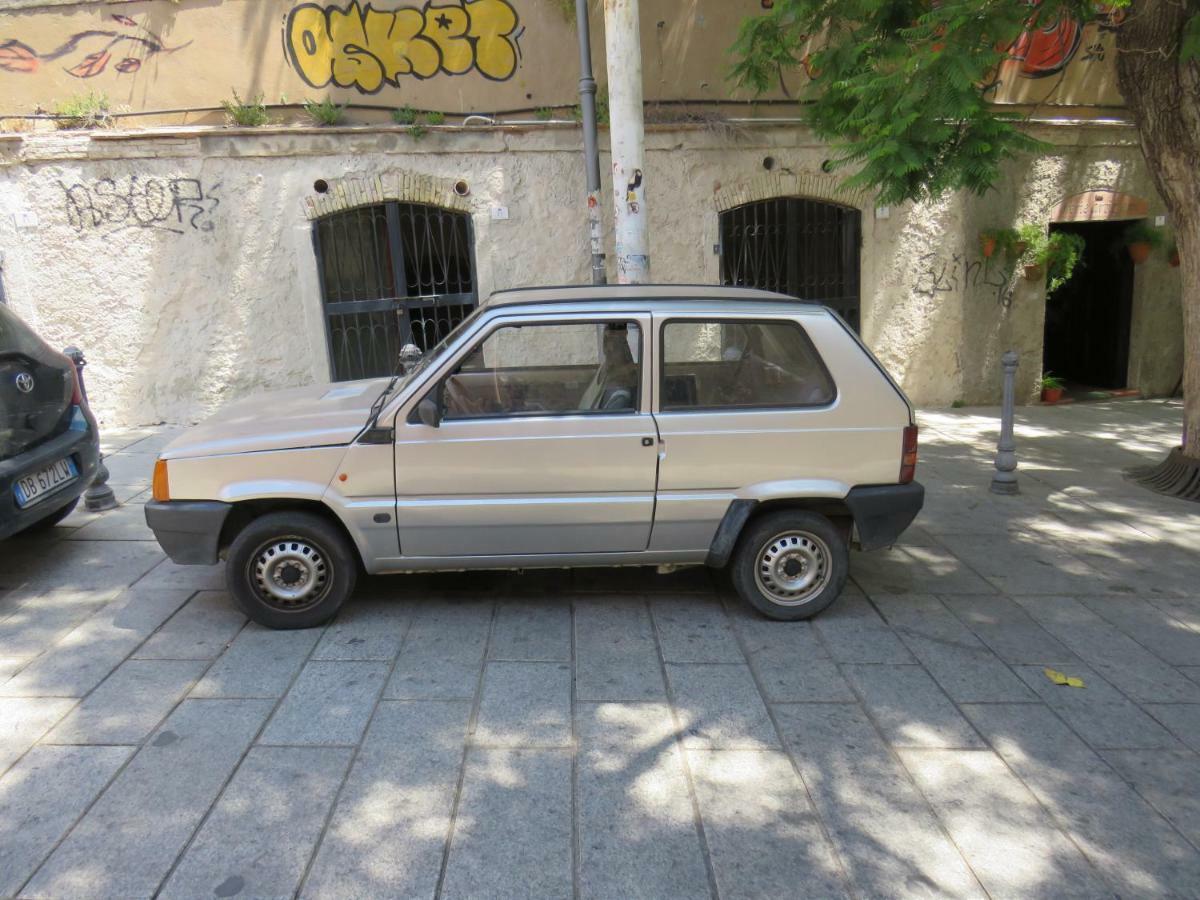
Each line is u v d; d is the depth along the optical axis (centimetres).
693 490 429
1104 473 741
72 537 562
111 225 812
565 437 418
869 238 959
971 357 1019
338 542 421
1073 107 1004
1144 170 1035
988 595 486
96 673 391
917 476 733
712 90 906
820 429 431
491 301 466
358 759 329
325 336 866
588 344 428
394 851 282
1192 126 621
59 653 409
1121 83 648
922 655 415
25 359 489
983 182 548
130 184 807
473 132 855
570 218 890
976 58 511
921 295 986
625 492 426
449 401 420
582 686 383
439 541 425
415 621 441
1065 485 706
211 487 410
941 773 327
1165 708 372
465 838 289
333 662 400
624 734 349
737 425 427
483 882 270
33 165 789
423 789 313
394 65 841
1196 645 429
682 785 318
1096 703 375
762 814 303
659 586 486
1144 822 301
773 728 354
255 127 816
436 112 851
